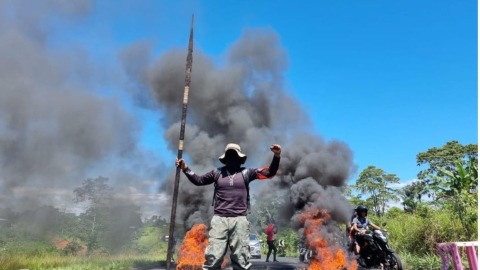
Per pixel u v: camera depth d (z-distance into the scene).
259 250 19.72
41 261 10.85
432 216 13.42
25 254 13.05
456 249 5.32
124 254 19.42
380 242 8.91
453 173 13.17
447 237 12.08
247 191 4.29
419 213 14.60
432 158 48.34
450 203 12.98
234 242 4.12
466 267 9.13
